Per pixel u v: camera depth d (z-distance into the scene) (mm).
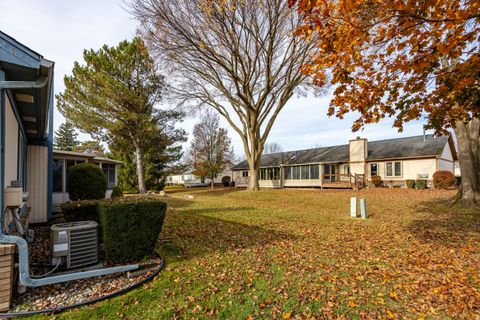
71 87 19984
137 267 4164
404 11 3535
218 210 12172
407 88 4375
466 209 10695
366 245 6223
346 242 6504
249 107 20562
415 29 3791
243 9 14203
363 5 3637
